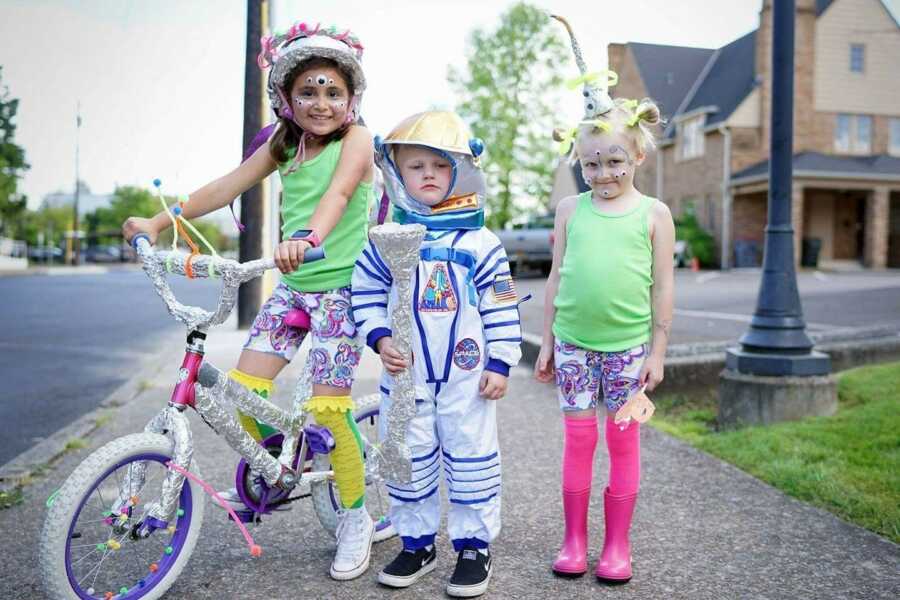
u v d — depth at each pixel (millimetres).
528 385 5688
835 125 23000
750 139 22516
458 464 2455
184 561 2439
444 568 2660
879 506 3104
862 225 24734
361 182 2625
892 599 2387
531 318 9516
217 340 8016
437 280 2438
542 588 2488
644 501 3252
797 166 21719
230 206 2812
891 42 23016
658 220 2582
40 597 2451
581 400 2615
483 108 27109
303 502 3332
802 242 22516
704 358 5449
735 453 3879
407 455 2395
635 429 2598
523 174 27859
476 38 27391
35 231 58281
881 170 22109
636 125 2568
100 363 7461
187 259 2283
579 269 2578
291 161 2627
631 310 2561
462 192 2484
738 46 24078
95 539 2854
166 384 6016
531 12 27062
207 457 3939
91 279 25578
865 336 6285
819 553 2727
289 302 2641
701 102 24453
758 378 4512
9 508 3281
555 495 3352
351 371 2631
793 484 3377
